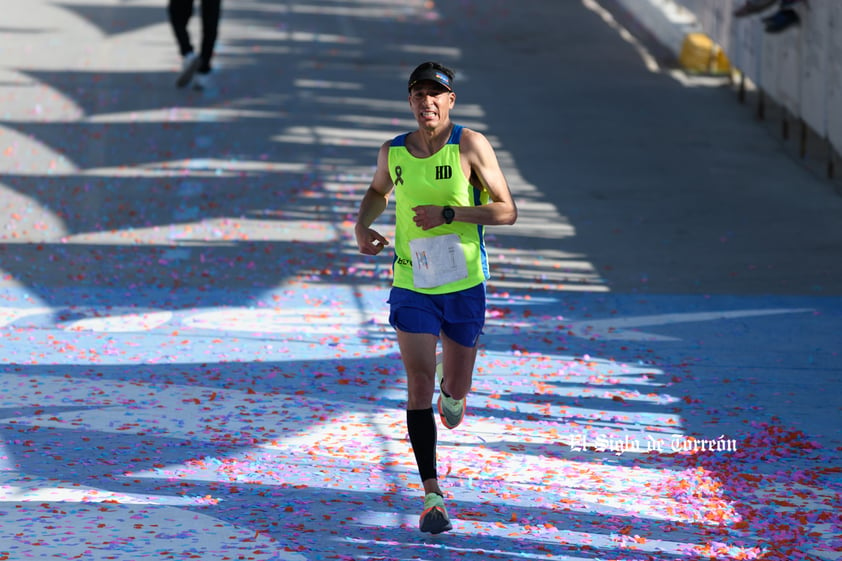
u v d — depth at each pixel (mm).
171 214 49688
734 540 20250
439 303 20812
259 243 45938
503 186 20750
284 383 29703
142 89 72188
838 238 47688
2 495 21328
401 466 23781
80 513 20500
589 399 28891
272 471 23219
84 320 35625
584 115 70438
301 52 85938
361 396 28766
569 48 91062
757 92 76625
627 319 37000
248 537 19594
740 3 71250
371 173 57406
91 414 26641
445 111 20469
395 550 19219
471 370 21656
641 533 20438
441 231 20734
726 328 35938
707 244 46844
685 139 65562
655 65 85750
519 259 44375
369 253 21734
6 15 94000
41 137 61000
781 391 29906
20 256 43094
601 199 53719
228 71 78375
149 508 20875
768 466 24359
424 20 101812
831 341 34562
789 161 61312
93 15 95250
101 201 51125
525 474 23469
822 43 55625
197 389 28922
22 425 25656
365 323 36125
